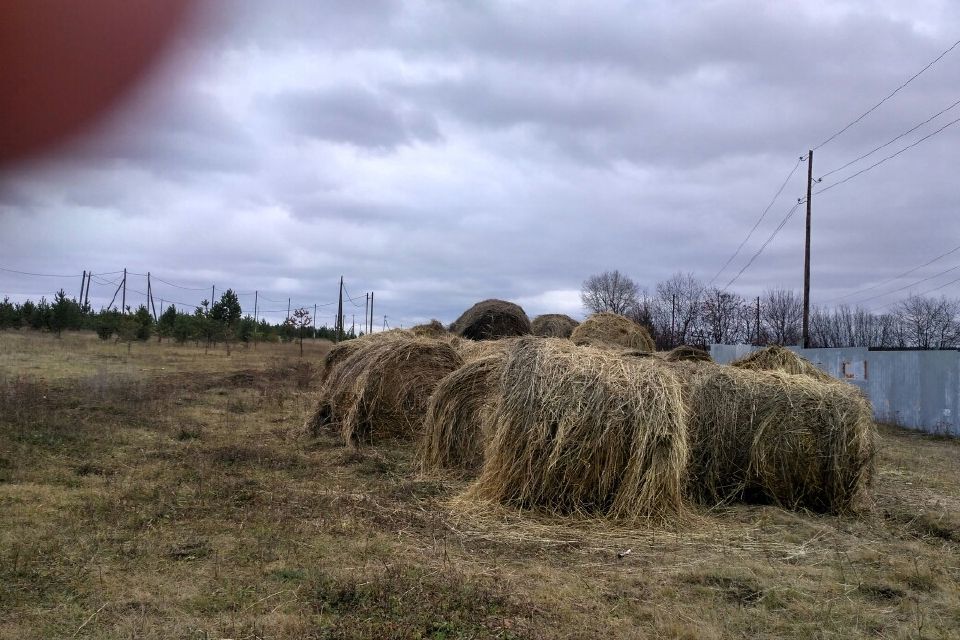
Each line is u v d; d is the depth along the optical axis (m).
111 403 13.45
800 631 4.45
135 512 6.55
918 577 5.51
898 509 7.85
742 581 5.34
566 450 7.14
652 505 7.04
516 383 7.56
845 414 7.76
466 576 5.18
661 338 48.44
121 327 34.19
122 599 4.56
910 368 16.66
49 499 6.93
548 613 4.57
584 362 7.60
